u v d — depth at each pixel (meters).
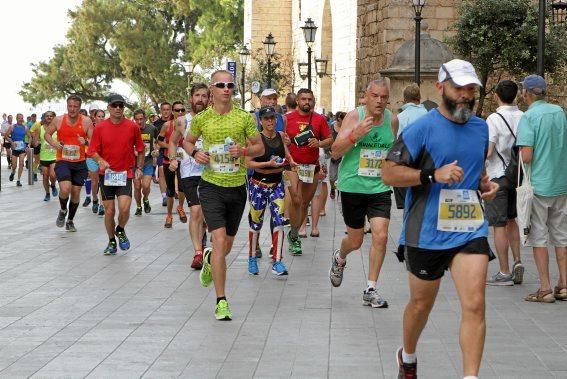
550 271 12.80
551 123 10.52
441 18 30.03
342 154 10.13
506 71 28.67
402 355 7.13
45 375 7.59
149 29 83.31
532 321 9.63
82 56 83.94
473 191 6.80
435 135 6.74
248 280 12.20
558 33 25.89
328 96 55.22
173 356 8.22
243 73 45.84
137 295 11.10
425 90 24.83
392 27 30.28
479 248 6.66
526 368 7.76
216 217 9.93
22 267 13.23
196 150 10.05
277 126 15.62
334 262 11.17
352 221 10.59
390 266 13.34
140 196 20.94
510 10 25.53
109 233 14.53
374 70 32.25
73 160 17.42
